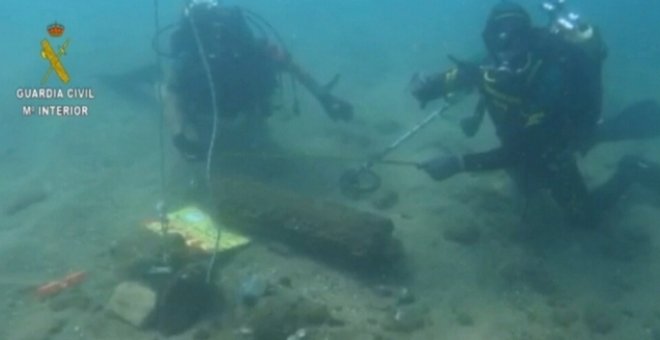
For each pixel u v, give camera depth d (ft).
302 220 14.70
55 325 12.13
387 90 29.99
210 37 18.29
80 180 19.53
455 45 41.60
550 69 14.33
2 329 12.14
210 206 16.15
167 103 19.44
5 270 14.38
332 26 49.90
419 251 15.49
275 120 24.38
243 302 12.79
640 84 32.91
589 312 13.12
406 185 19.26
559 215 17.62
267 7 60.08
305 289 13.51
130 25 47.91
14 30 45.96
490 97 15.38
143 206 17.54
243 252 14.90
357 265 14.43
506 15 14.43
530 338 12.37
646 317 13.21
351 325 12.31
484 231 16.65
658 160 21.57
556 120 15.07
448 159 15.89
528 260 15.30
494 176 19.95
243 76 18.99
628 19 66.85
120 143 22.47
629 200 18.63
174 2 61.57
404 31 48.57
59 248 15.35
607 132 19.44
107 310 12.59
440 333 12.43
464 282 14.35
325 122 24.71
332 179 19.48
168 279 12.99
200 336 11.84
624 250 15.84
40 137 23.26
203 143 19.79
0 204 18.21
